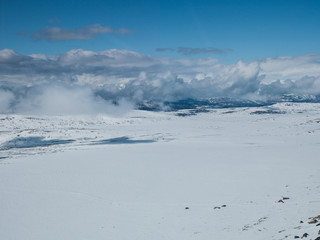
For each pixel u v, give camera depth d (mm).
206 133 196000
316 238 14883
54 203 38312
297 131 163875
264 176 47812
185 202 35750
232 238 21141
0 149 130250
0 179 53969
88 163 72312
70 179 52969
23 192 44156
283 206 28078
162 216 30906
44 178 54250
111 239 25750
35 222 31406
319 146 87438
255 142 122312
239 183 43938
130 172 58750
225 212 29562
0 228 29891
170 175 54312
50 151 111438
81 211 34656
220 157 76812
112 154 90938
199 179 49281
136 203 36906
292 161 61625
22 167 68625
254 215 26828
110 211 34156
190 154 87000
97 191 43875
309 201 28422
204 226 26047
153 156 84125
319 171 47656
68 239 26484
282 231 19484
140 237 25484
